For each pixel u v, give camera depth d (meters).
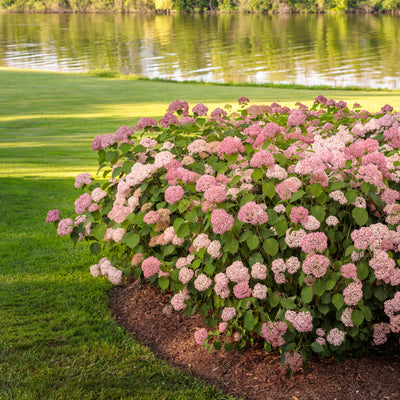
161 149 4.42
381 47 62.44
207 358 3.59
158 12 121.56
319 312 3.20
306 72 45.16
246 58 56.25
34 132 15.55
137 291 4.69
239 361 3.51
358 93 24.70
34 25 101.75
